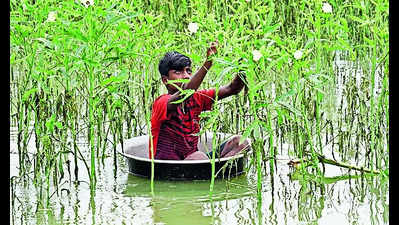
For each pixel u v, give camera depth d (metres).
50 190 8.05
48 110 8.88
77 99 11.16
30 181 8.39
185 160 8.38
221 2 10.74
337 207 7.30
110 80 8.02
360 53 14.23
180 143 8.67
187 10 12.77
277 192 7.86
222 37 7.60
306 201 7.51
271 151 7.80
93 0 7.54
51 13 7.76
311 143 7.99
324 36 12.55
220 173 8.37
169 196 7.75
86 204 7.49
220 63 7.49
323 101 12.20
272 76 11.90
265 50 7.32
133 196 7.77
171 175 8.32
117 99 8.96
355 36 13.80
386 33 8.29
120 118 9.54
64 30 7.54
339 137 9.16
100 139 9.53
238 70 7.38
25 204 7.51
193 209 7.26
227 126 9.21
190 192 7.89
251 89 7.38
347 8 13.42
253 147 7.97
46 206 7.42
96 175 8.68
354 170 8.66
